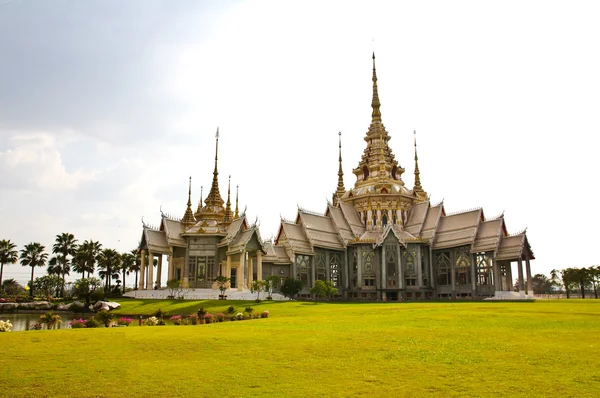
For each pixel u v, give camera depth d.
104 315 34.25
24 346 19.11
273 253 78.38
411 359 15.56
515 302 54.84
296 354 16.69
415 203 98.06
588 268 94.06
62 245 95.88
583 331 21.75
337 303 58.19
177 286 63.66
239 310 45.28
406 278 82.44
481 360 15.21
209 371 14.34
